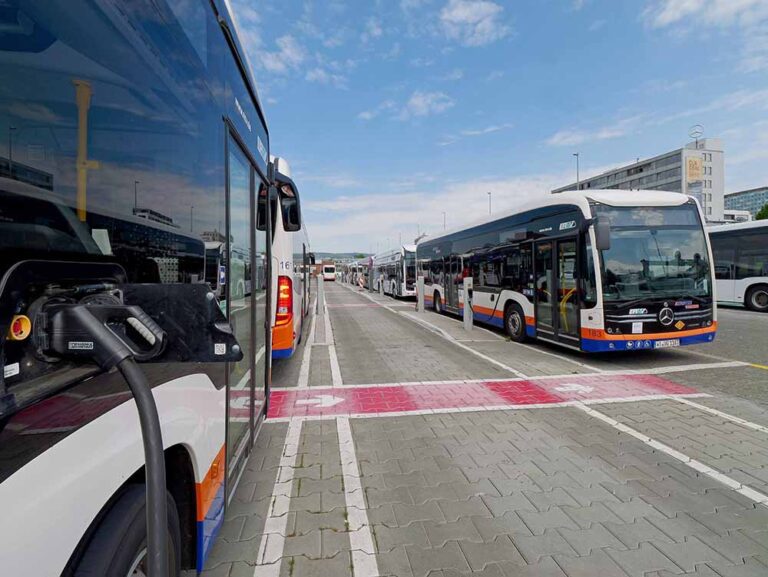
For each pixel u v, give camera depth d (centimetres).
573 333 825
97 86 144
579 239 795
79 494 125
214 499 236
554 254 880
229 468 276
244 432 335
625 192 813
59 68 126
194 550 211
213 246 258
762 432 469
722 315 1591
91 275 136
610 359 852
